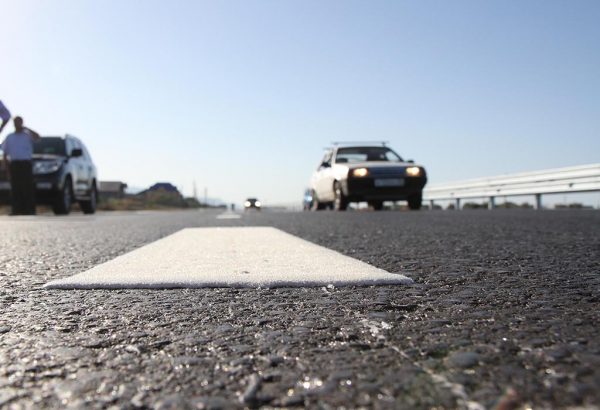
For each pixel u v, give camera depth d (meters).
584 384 0.79
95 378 0.89
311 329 1.21
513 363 0.91
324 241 3.73
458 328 1.19
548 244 3.30
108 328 1.25
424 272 2.12
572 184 10.91
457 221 6.29
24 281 2.06
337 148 12.58
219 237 3.95
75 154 11.88
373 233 4.46
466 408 0.72
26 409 0.76
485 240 3.62
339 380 0.85
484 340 1.07
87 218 9.38
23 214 10.46
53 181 10.96
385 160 12.08
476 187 14.71
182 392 0.81
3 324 1.30
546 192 11.74
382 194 10.84
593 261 2.45
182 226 6.20
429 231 4.61
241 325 1.26
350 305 1.47
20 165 10.31
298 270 2.11
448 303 1.48
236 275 1.96
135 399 0.79
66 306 1.52
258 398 0.78
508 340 1.07
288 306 1.47
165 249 3.02
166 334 1.19
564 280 1.90
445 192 16.61
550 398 0.74
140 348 1.07
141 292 1.74
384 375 0.87
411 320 1.28
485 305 1.45
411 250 3.03
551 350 0.99
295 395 0.79
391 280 1.85
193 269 2.18
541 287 1.75
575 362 0.91
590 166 10.36
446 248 3.12
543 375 0.84
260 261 2.43
